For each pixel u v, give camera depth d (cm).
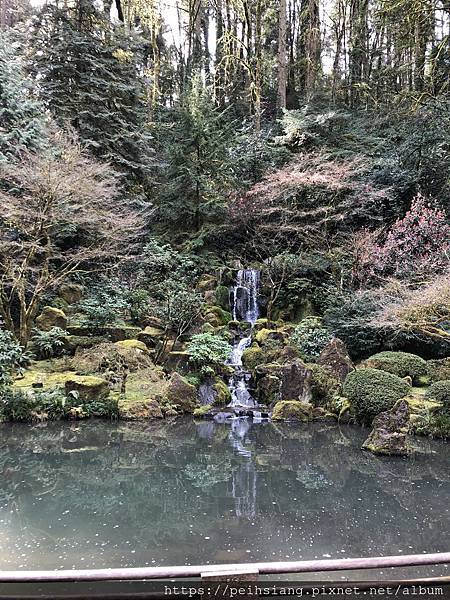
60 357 923
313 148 1298
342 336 955
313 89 1612
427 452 600
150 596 188
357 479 498
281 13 1611
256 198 1248
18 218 852
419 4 1076
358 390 761
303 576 299
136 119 1373
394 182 1149
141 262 1175
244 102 1875
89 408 762
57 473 513
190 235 1324
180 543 343
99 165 989
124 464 548
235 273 1234
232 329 1100
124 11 1770
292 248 1286
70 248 1052
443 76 1202
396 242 957
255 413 820
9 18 1566
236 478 500
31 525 376
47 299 1044
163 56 2119
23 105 1008
